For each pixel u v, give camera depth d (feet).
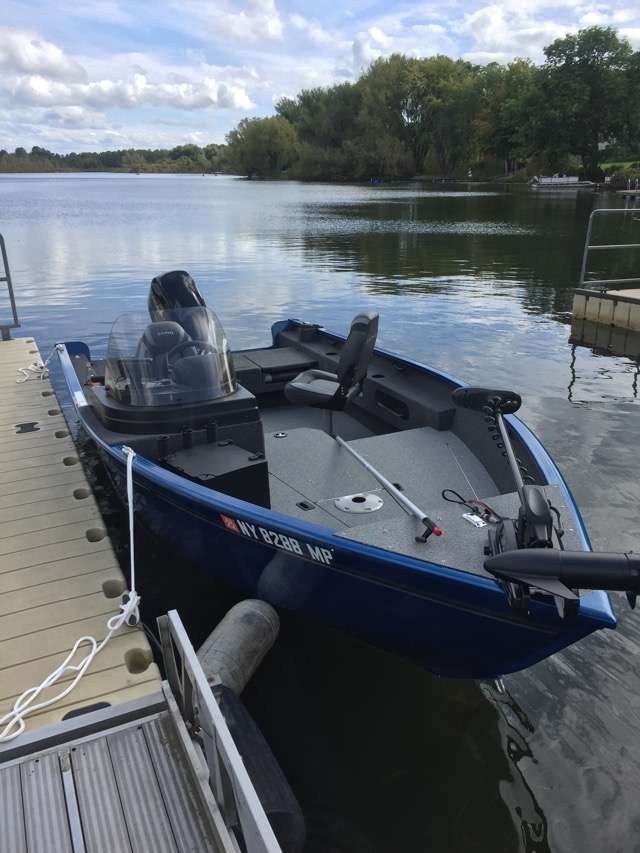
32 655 10.00
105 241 78.48
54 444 18.10
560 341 34.32
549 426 22.74
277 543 10.69
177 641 8.24
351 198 166.91
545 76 217.77
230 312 41.14
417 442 15.49
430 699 11.32
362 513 12.44
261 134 316.19
